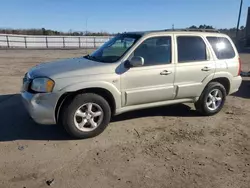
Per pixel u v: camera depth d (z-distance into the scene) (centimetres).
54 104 421
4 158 382
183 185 326
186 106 652
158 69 494
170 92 518
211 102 583
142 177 341
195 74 539
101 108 455
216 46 575
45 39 3331
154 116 577
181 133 489
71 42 3509
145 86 487
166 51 510
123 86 466
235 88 611
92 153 404
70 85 421
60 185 320
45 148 416
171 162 381
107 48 528
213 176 347
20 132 475
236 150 425
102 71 447
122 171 354
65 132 477
